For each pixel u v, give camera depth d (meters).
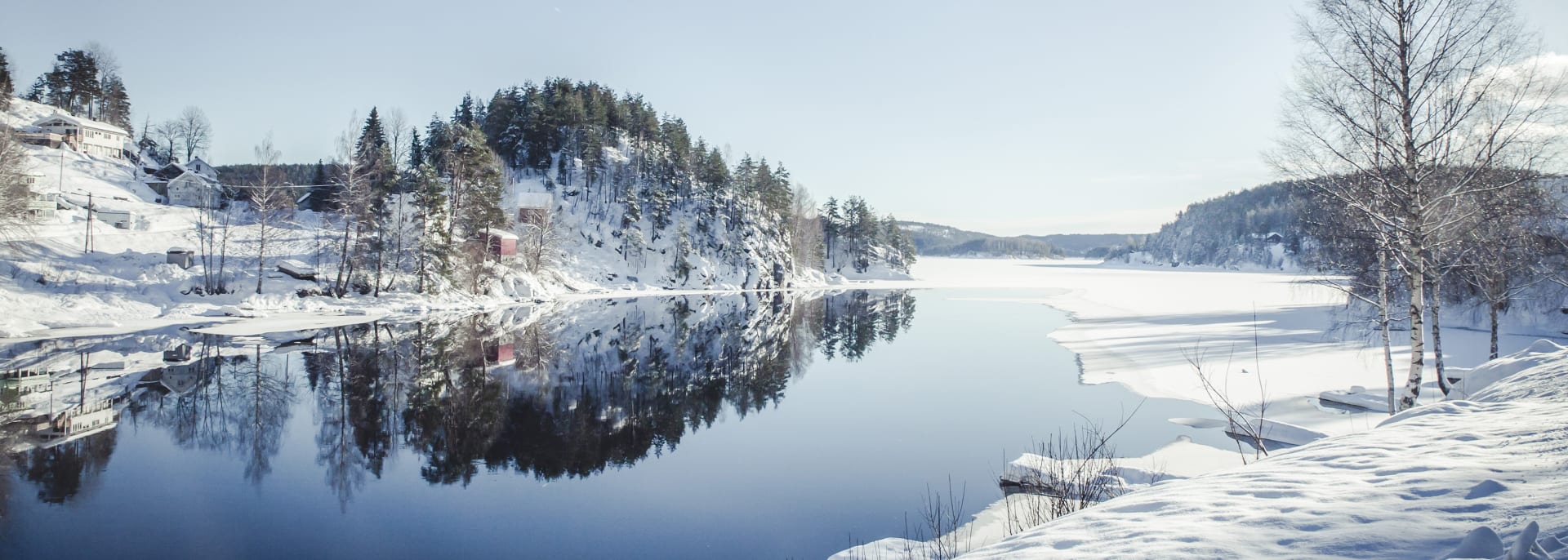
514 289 55.84
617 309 50.78
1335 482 5.30
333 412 17.59
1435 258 13.57
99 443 14.34
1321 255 16.92
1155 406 18.45
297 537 10.21
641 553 9.91
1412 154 11.53
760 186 100.81
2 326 27.91
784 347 32.22
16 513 10.62
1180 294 71.75
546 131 86.25
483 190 54.84
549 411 18.45
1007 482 12.38
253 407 17.72
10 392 18.39
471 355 27.23
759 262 87.88
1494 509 4.03
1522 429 6.28
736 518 11.23
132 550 9.48
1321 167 12.62
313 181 68.69
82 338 27.86
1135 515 5.23
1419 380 12.06
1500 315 30.30
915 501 11.81
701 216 86.75
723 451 14.98
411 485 12.70
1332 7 12.04
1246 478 5.98
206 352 25.64
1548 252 17.86
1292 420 15.83
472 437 15.91
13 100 67.88
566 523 11.02
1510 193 11.91
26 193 34.47
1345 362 22.78
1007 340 34.53
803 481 12.98
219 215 57.50
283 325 34.16
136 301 34.19
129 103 86.06
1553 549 3.18
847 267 118.56
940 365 26.50
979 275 135.62
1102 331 36.94
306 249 48.06
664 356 28.89
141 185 63.44
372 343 29.27
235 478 12.69
